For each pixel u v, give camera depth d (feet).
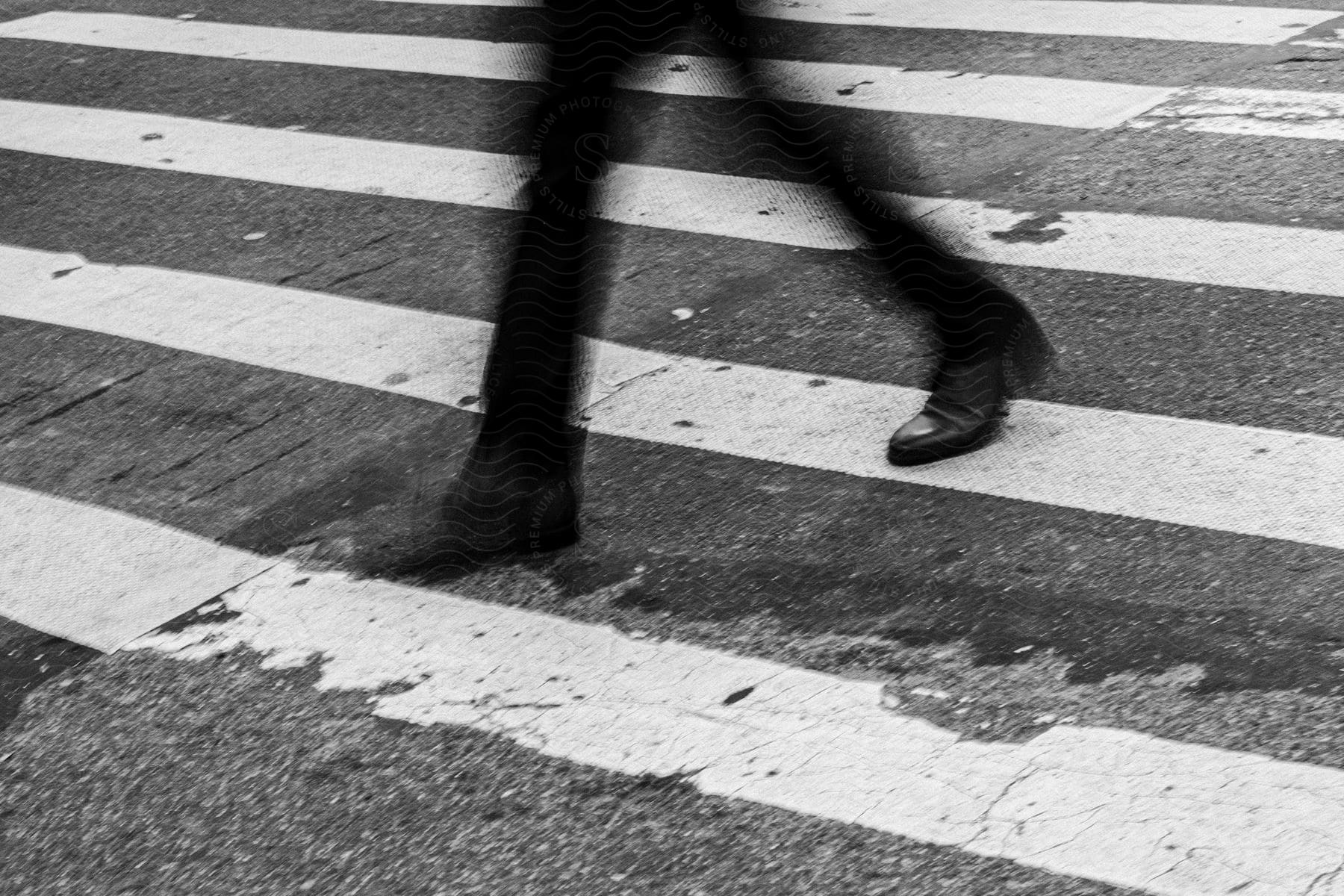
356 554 13.60
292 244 19.88
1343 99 19.94
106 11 29.94
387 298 18.26
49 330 18.43
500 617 12.55
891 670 11.43
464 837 10.41
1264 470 13.25
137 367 17.39
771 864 9.82
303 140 22.94
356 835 10.57
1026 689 11.05
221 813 10.95
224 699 12.08
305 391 16.47
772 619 12.14
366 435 15.52
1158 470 13.42
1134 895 9.20
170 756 11.58
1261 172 18.47
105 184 22.20
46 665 12.74
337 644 12.50
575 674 11.79
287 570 13.53
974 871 9.55
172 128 23.94
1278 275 16.26
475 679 11.89
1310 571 11.93
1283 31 22.45
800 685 11.39
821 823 10.08
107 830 10.98
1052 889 9.34
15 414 16.81
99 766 11.58
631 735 11.08
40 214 21.53
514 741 11.18
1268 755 10.15
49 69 26.99
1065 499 13.16
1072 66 22.30
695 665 11.73
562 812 10.48
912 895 9.44
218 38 27.63
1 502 15.25
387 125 23.17
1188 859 9.41
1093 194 18.52
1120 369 15.03
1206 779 10.02
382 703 11.76
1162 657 11.19
